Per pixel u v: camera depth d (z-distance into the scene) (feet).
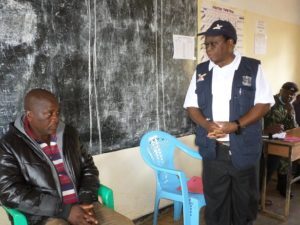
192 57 9.61
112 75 7.55
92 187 5.55
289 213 9.37
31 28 6.08
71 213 4.89
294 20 15.08
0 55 5.74
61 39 6.55
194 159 10.03
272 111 10.41
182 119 9.53
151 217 9.01
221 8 10.58
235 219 6.79
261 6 12.62
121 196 8.18
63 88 6.68
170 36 8.86
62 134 5.49
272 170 9.91
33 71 6.19
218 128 6.02
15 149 4.96
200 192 7.32
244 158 6.19
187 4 9.27
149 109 8.52
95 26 7.10
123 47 7.71
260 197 9.53
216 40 5.98
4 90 5.85
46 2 6.24
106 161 7.71
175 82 9.16
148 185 8.81
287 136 9.52
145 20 8.14
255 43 12.53
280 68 14.39
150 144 7.93
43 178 5.03
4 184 4.78
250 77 6.10
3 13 5.70
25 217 4.88
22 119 5.29
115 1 7.43
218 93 6.28
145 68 8.29
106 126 7.57
